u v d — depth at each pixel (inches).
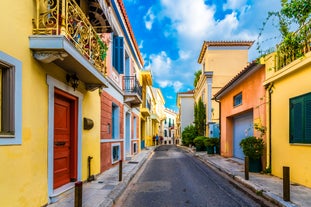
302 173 292.8
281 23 190.5
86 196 248.2
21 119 179.3
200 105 1016.9
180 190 297.4
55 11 215.2
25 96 185.8
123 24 530.6
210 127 854.5
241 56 927.0
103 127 402.9
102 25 347.3
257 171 394.9
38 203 201.8
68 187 257.1
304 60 277.4
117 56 498.0
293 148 313.6
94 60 287.6
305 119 289.1
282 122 342.6
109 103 442.3
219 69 921.5
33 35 191.9
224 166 474.6
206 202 245.3
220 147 705.6
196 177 386.6
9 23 168.9
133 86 594.2
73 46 210.8
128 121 671.8
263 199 253.8
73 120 289.1
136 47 743.1
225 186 318.7
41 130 209.3
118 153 524.4
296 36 197.2
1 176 156.8
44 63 214.7
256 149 390.3
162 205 236.5
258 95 425.1
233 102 582.2
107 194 255.9
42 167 210.2
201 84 1054.4
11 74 171.9
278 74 342.6
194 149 989.8
